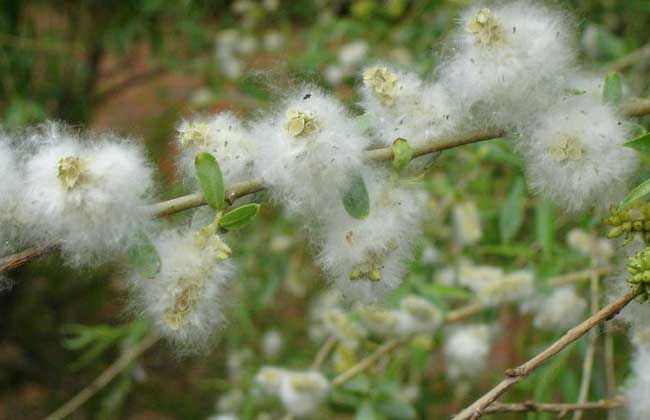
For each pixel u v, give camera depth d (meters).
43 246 0.24
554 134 0.25
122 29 0.71
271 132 0.25
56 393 0.86
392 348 0.38
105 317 0.88
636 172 0.26
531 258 0.42
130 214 0.24
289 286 0.55
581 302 0.37
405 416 0.38
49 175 0.23
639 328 0.26
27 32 0.69
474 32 0.25
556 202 0.26
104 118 0.88
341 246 0.25
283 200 0.25
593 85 0.27
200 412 0.82
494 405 0.27
